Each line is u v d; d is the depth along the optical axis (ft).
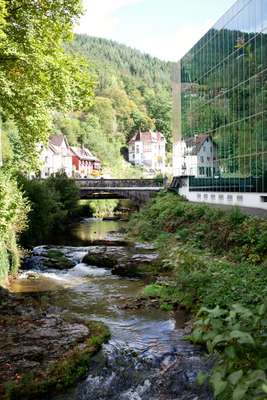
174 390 26.22
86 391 26.16
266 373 11.48
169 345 32.32
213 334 12.53
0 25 42.27
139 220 110.01
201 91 115.34
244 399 10.24
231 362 11.89
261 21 78.48
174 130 147.84
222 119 99.91
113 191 144.97
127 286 52.37
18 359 28.58
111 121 459.32
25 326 34.83
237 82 90.89
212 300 36.76
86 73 59.72
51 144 302.25
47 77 51.24
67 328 34.63
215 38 103.91
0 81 49.80
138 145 442.09
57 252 73.41
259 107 80.38
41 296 47.34
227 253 57.57
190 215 86.89
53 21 55.67
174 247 62.64
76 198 136.98
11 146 145.59
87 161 358.23
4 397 24.25
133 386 26.86
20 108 57.16
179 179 135.33
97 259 66.90
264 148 78.59
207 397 25.02
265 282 38.24
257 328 12.64
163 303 42.73
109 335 33.73
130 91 539.70
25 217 61.72
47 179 132.36
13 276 56.34
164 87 619.26
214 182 104.88
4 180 46.85
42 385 25.63
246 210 79.25
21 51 48.83
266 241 52.85
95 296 47.55
